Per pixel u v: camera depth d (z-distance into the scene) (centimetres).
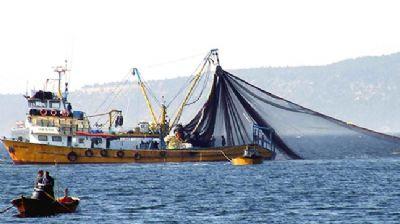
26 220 18838
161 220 19112
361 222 18825
